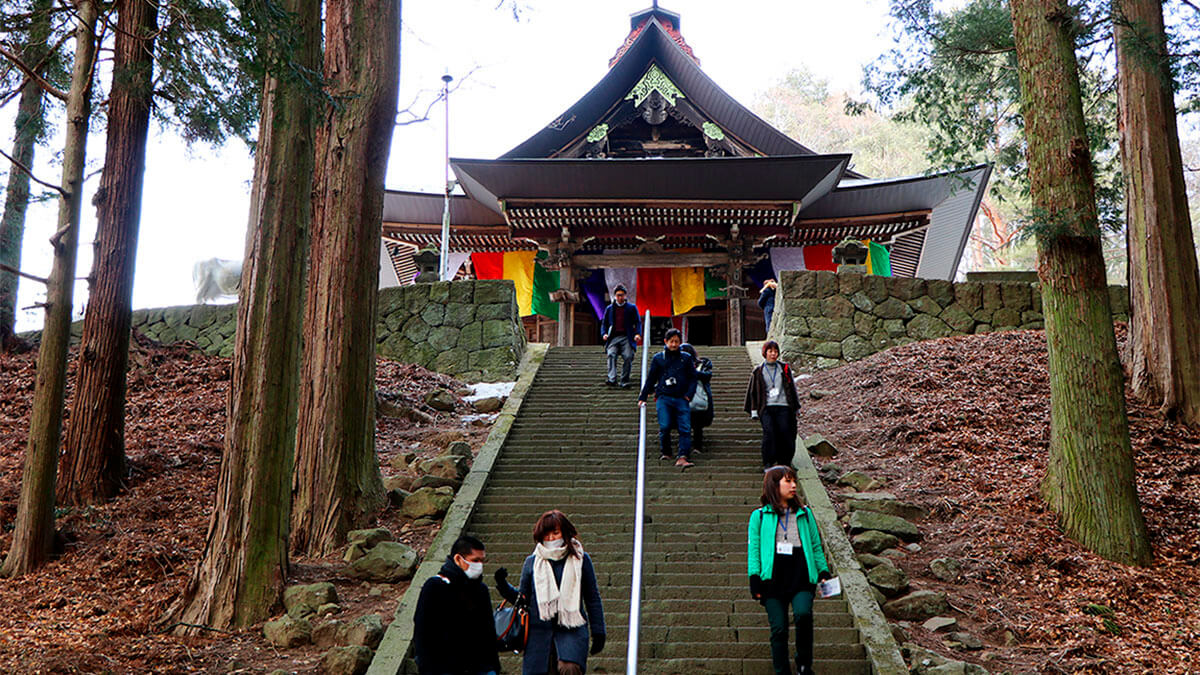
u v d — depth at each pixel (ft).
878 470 31.71
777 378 29.45
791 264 84.58
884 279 50.26
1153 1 37.96
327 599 21.97
